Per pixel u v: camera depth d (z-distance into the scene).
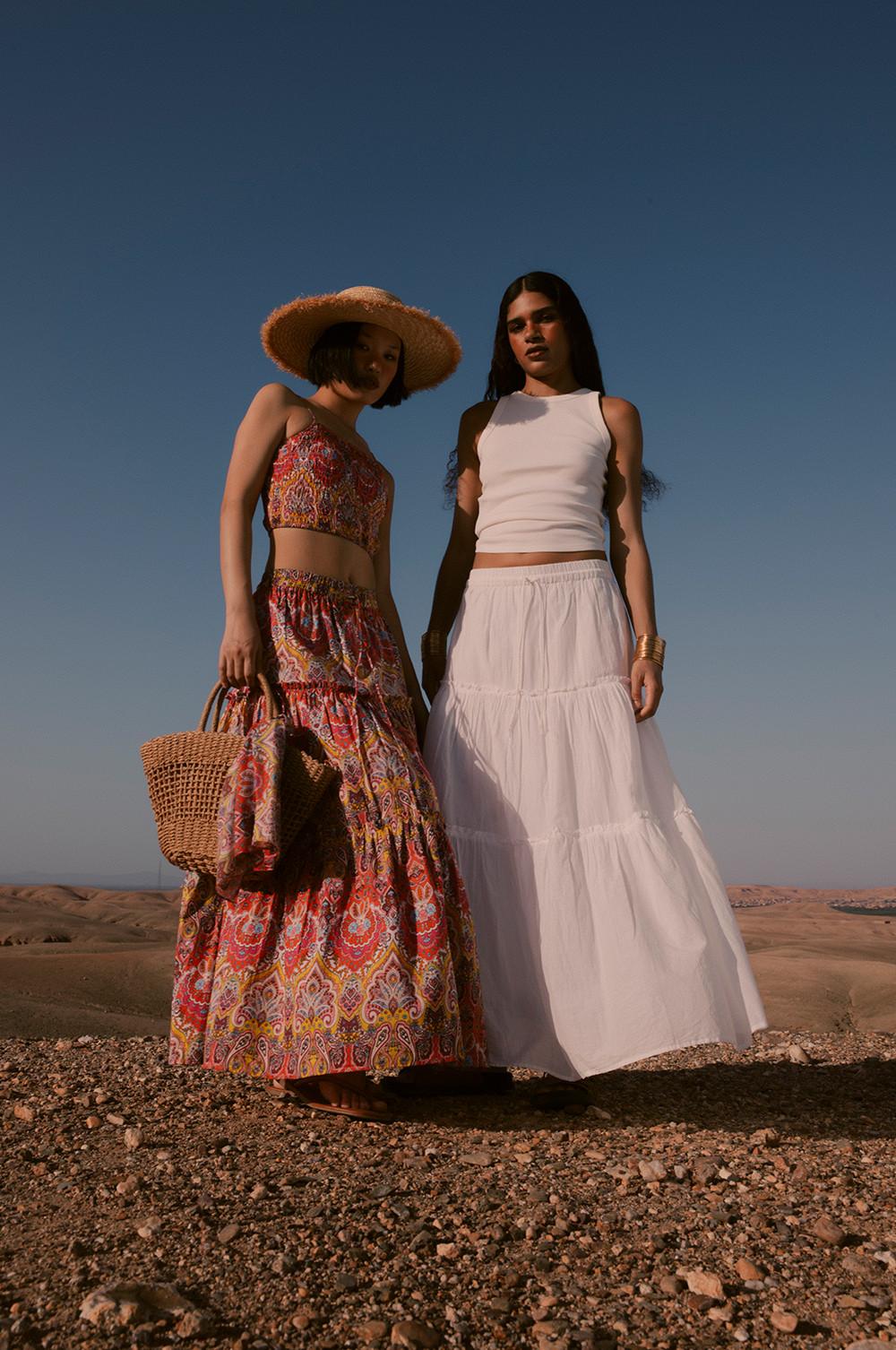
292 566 3.59
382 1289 2.04
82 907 73.69
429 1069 3.72
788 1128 3.37
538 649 3.80
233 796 3.05
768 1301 2.07
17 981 16.58
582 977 3.46
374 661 3.60
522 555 3.92
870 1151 3.08
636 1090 3.97
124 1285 1.97
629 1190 2.64
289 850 3.29
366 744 3.38
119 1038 4.82
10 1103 3.47
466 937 3.32
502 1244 2.29
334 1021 3.04
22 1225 2.32
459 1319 1.96
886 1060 4.64
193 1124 3.19
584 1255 2.25
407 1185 2.62
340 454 3.70
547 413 4.06
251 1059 3.16
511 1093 3.80
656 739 3.83
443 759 3.77
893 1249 2.31
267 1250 2.18
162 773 3.21
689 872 3.63
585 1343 1.89
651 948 3.41
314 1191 2.54
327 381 3.86
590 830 3.60
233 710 3.50
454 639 3.97
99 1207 2.44
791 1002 15.06
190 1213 2.37
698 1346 1.90
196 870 3.16
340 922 3.16
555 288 4.11
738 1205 2.56
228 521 3.58
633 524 4.02
